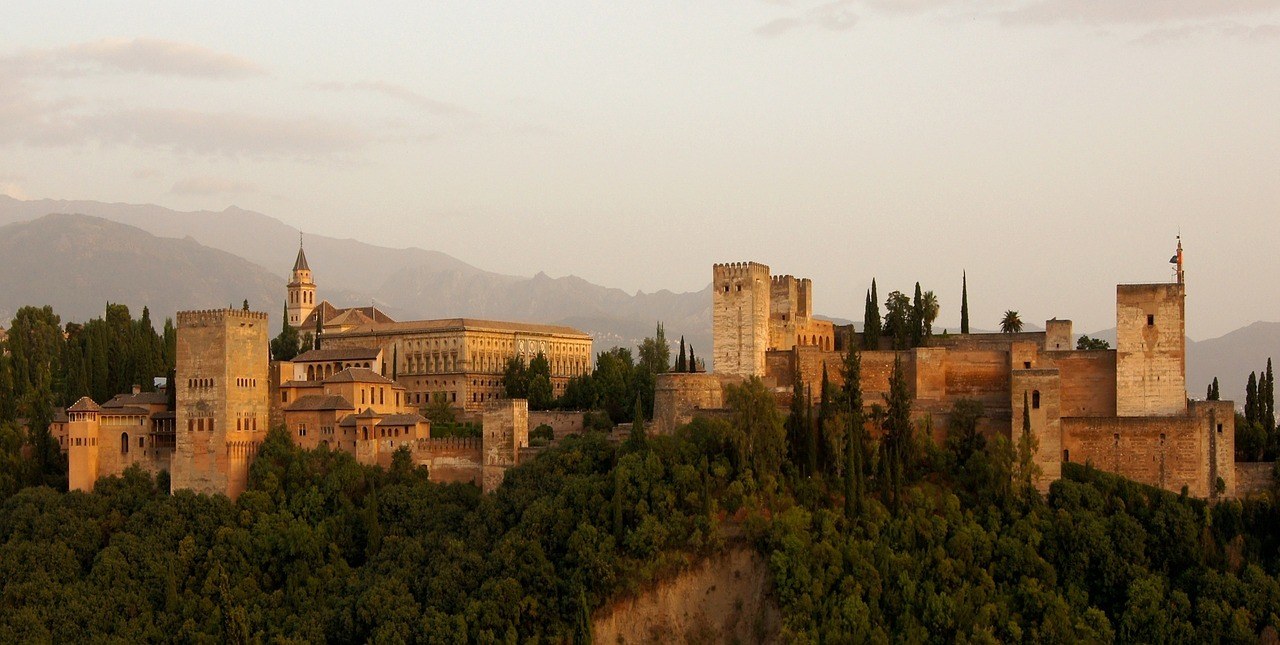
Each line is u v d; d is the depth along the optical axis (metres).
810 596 199.88
